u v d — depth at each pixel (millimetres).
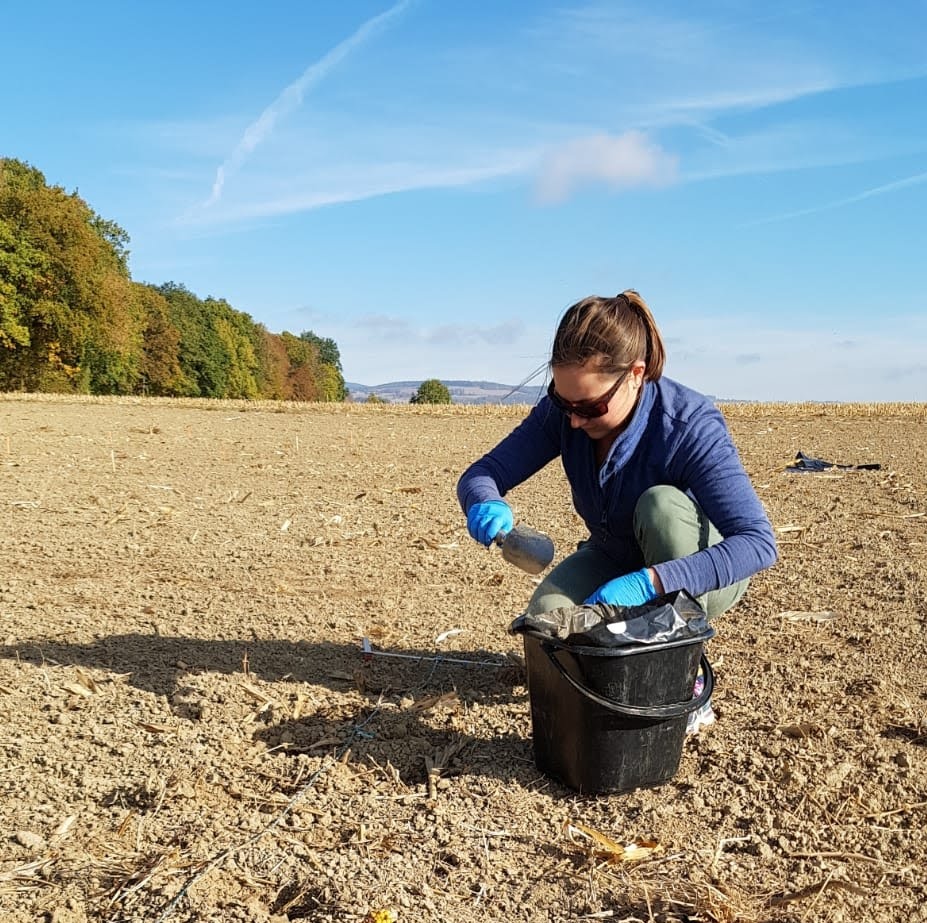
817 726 3264
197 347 83688
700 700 2842
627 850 2572
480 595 5277
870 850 2590
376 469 11281
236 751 3238
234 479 10047
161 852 2635
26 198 48531
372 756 3201
